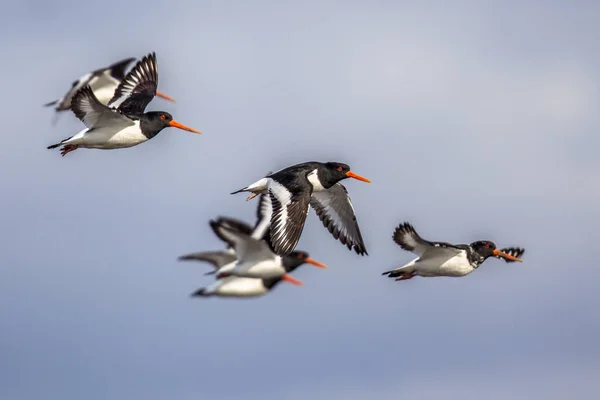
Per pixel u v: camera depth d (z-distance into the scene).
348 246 19.98
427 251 18.64
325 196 20.06
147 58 21.34
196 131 19.81
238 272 19.92
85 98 18.36
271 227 17.39
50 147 19.05
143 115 19.56
